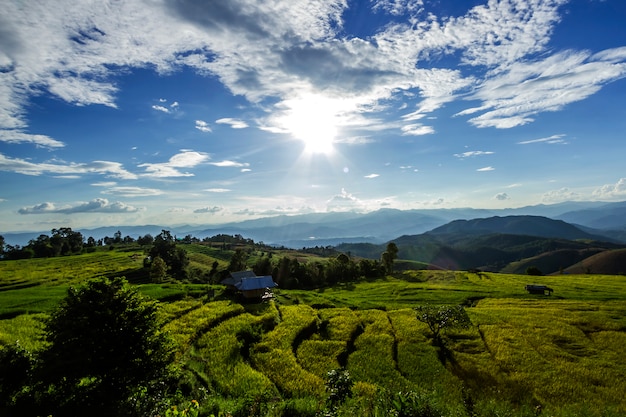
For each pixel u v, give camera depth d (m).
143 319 22.14
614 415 26.69
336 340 46.09
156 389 23.16
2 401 20.53
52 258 171.12
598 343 45.72
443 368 37.22
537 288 83.44
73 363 19.58
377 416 17.44
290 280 120.06
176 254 158.38
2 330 41.16
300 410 22.52
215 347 40.75
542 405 29.59
